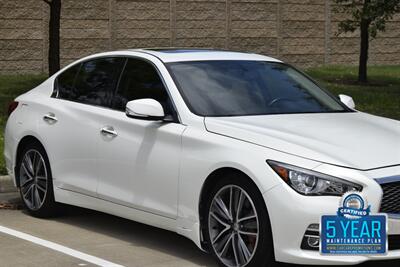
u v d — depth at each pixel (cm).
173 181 682
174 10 2495
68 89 844
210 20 2573
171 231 768
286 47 2747
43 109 851
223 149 642
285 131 651
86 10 2323
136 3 2419
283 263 629
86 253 716
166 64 748
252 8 2661
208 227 655
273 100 739
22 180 877
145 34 2444
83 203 792
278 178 599
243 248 628
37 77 2130
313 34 2797
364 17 1989
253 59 798
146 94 744
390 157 617
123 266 671
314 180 591
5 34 2184
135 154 721
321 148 617
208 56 779
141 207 717
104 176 759
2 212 898
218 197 648
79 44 2320
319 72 2536
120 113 757
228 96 723
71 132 802
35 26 2228
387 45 2983
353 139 644
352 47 2891
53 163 825
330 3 2816
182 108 699
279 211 595
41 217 860
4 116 1460
